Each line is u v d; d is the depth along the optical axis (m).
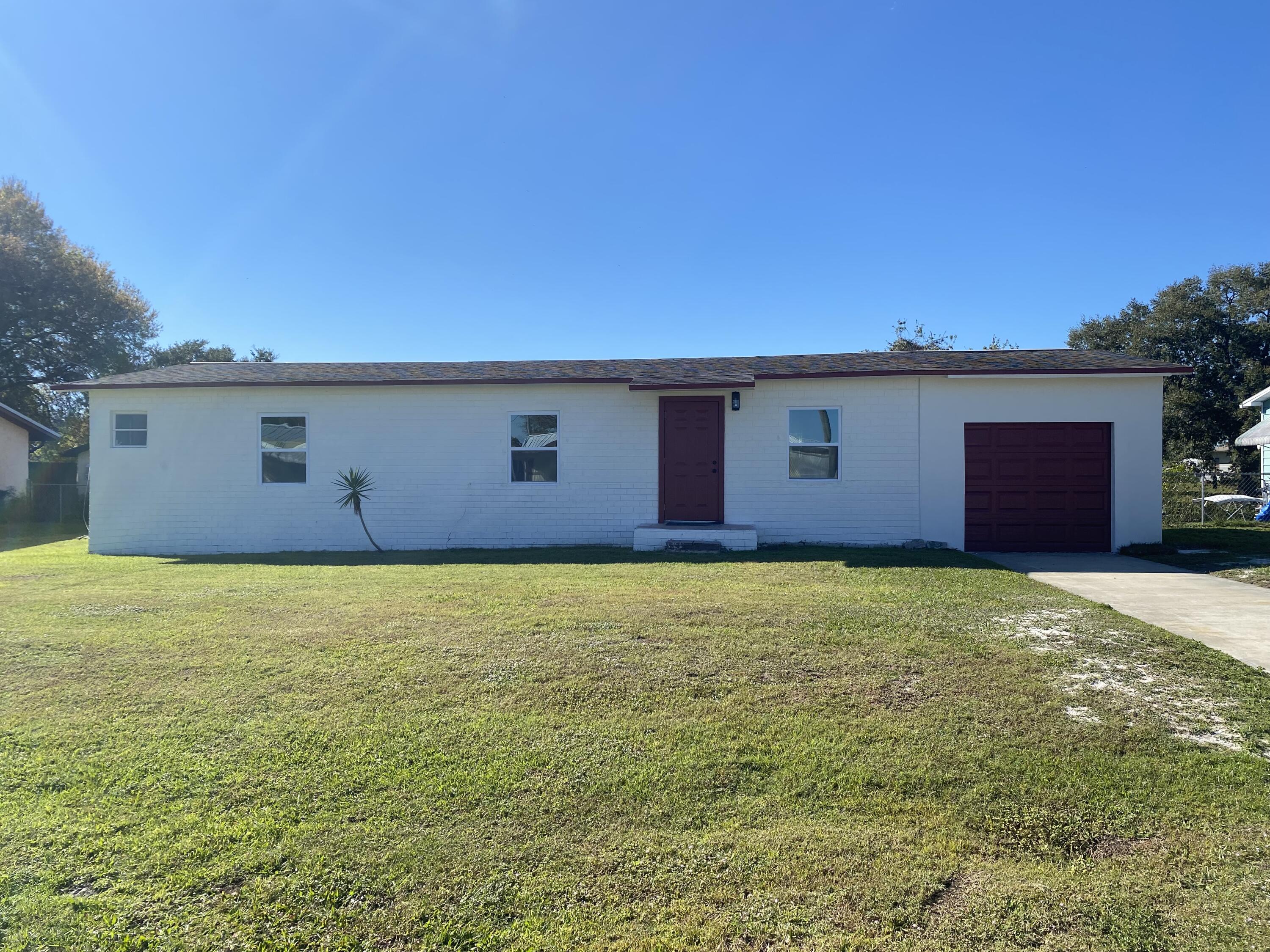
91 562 12.34
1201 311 35.28
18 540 17.92
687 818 3.48
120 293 36.28
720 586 8.58
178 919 2.82
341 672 5.46
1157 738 4.24
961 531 13.09
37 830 3.41
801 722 4.51
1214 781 3.77
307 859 3.17
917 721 4.50
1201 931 2.70
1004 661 5.54
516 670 5.46
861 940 2.68
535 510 13.72
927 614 7.00
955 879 3.03
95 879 3.06
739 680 5.23
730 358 15.55
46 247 34.19
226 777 3.89
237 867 3.12
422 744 4.25
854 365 13.65
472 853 3.21
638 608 7.32
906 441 13.16
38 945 2.69
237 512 13.91
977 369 12.80
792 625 6.59
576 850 3.24
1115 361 13.25
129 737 4.38
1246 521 16.42
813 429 13.41
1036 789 3.70
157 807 3.60
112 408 13.96
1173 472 23.23
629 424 13.63
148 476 13.94
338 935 2.74
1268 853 3.17
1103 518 12.87
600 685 5.15
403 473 13.82
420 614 7.23
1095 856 3.18
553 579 9.35
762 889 2.97
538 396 13.73
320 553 13.40
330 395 13.85
